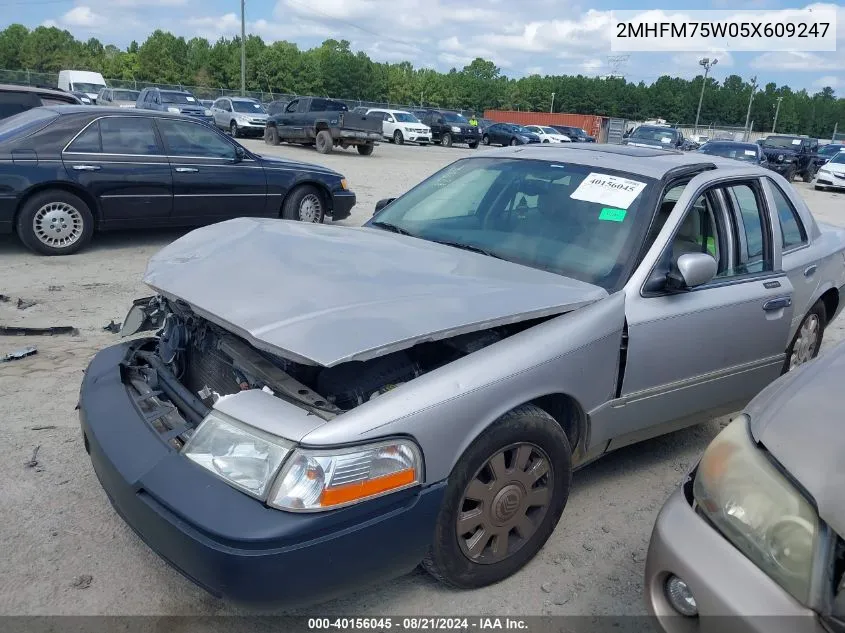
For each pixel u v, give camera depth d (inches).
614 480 150.9
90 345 205.8
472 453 102.4
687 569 81.7
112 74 3294.8
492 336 115.8
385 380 106.6
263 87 3129.9
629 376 126.0
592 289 124.3
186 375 126.4
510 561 114.0
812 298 175.2
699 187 143.6
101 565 115.4
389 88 3604.8
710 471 88.3
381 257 127.3
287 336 95.0
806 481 78.1
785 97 4421.8
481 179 162.1
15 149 290.5
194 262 124.8
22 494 132.2
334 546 89.3
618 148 167.6
